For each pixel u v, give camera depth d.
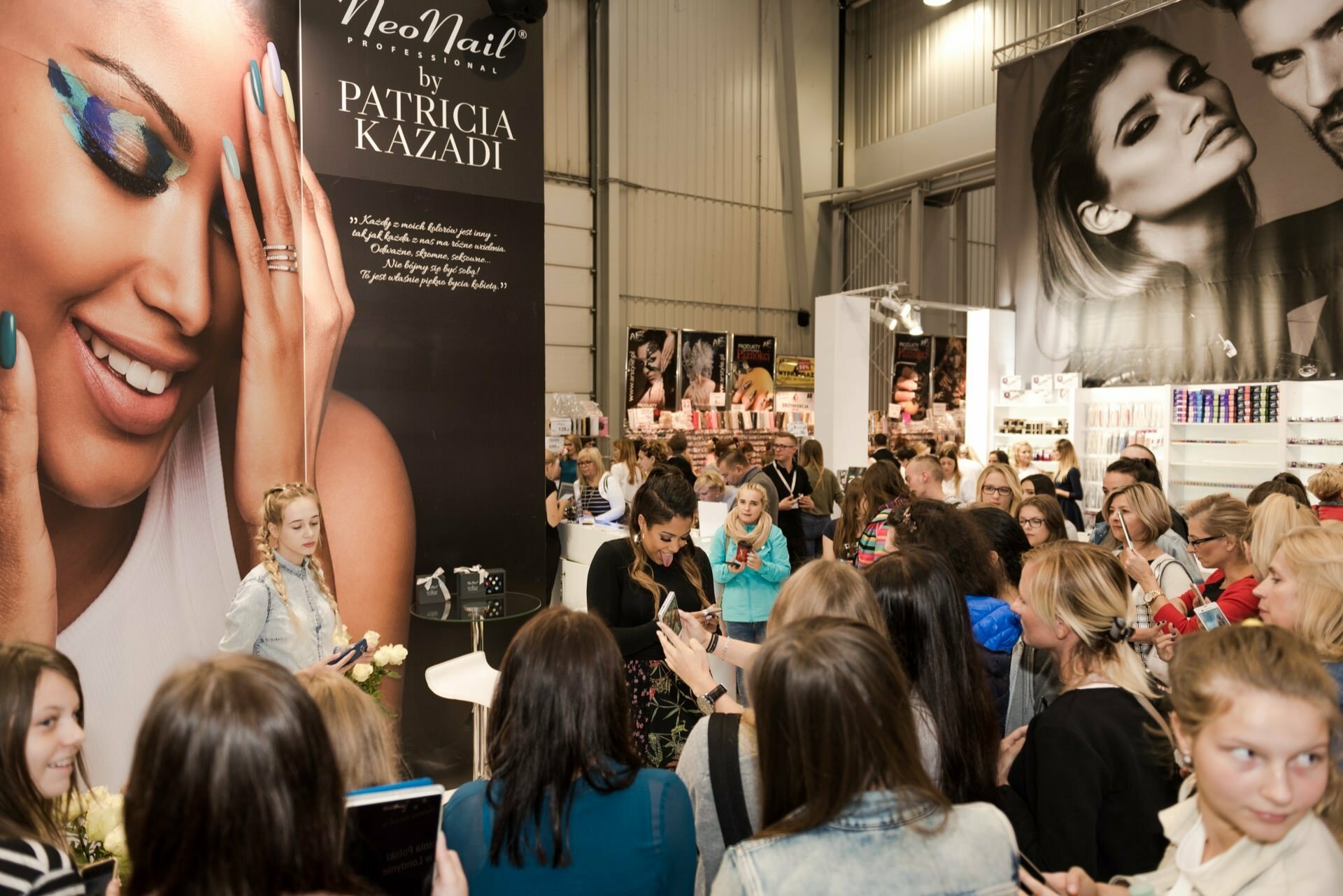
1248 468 7.71
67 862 1.22
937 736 1.55
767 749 1.08
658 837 1.30
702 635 2.21
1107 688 1.57
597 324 12.34
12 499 2.83
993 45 12.30
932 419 13.78
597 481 6.20
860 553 3.85
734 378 13.02
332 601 2.86
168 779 0.78
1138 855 1.44
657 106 12.53
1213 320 8.24
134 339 3.14
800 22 13.80
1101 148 9.05
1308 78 7.58
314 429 3.71
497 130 4.20
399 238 3.93
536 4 4.09
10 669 1.32
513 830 1.23
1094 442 8.74
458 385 4.12
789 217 14.02
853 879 0.99
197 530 3.33
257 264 3.49
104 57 3.04
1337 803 1.15
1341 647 1.67
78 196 2.98
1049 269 9.57
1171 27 8.48
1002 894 1.05
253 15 3.46
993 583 2.26
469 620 3.63
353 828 0.97
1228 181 8.12
